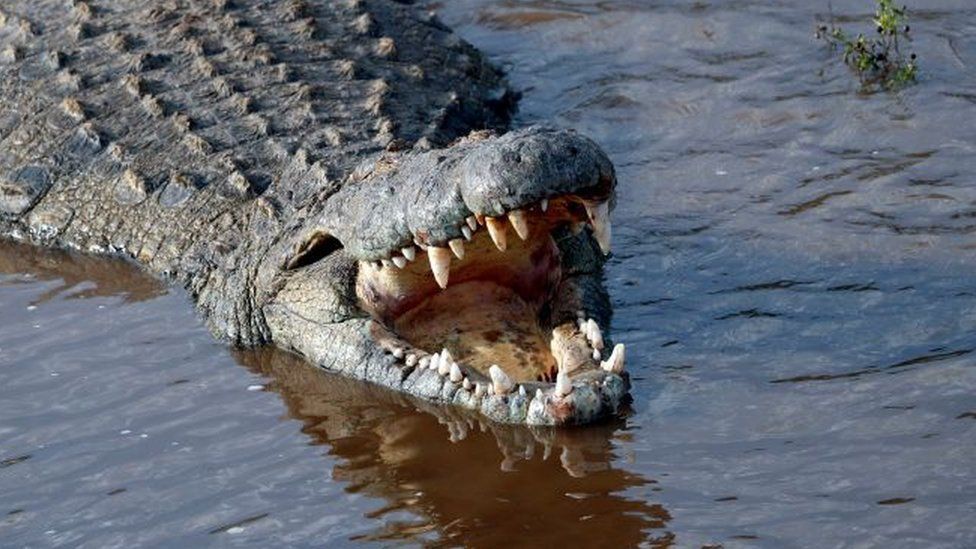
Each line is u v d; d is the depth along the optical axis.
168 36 38.66
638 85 38.47
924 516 20.94
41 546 22.53
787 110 35.72
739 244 30.23
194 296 31.36
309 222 28.66
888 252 29.02
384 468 24.17
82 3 40.22
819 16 40.25
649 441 24.08
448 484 23.47
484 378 26.03
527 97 39.19
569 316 27.08
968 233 29.22
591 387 24.84
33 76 37.97
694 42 40.12
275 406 26.72
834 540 20.66
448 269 25.11
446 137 34.47
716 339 27.03
